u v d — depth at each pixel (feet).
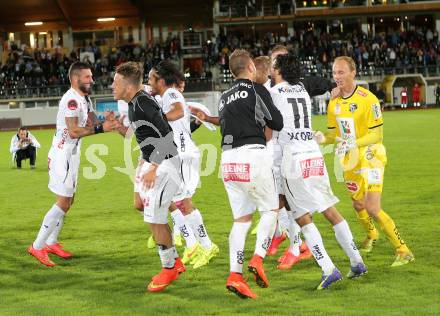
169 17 206.90
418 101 182.29
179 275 27.22
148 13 204.13
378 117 27.53
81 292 25.20
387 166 62.13
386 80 185.68
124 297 24.39
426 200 43.52
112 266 29.09
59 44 209.15
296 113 25.50
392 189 48.85
